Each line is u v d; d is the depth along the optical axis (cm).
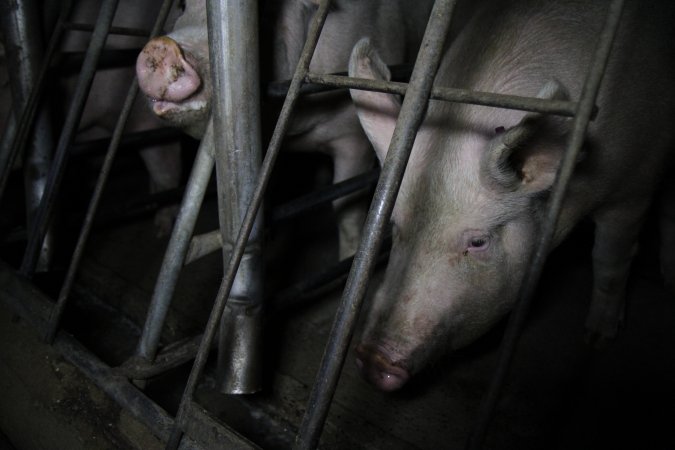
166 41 150
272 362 206
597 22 172
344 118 233
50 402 170
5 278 199
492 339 221
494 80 161
